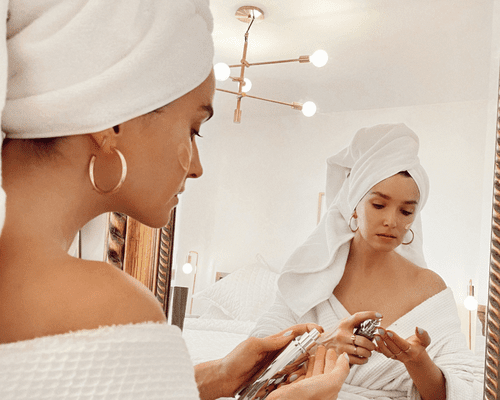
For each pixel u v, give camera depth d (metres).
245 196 0.86
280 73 0.85
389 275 0.74
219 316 0.83
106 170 0.38
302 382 0.49
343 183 0.80
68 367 0.29
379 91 0.79
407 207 0.74
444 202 0.72
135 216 0.43
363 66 0.81
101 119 0.35
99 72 0.35
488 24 0.73
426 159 0.74
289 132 0.84
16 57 0.35
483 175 0.70
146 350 0.32
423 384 0.68
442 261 0.71
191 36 0.39
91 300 0.31
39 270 0.32
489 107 0.71
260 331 0.80
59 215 0.36
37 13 0.36
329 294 0.77
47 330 0.30
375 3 0.81
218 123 0.89
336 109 0.81
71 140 0.36
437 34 0.76
